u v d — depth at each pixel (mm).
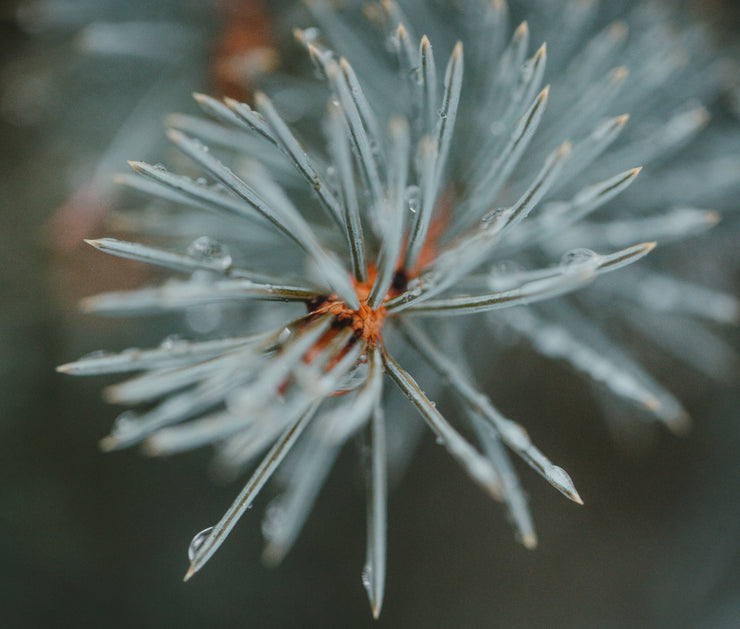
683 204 247
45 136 297
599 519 402
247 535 375
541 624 396
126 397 193
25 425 323
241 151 234
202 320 252
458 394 209
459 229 220
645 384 236
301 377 188
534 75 210
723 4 270
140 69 282
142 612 356
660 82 244
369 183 206
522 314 229
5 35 312
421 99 212
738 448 335
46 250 293
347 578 392
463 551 410
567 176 219
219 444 322
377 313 205
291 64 254
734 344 296
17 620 339
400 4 244
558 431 391
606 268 202
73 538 342
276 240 236
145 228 237
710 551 344
